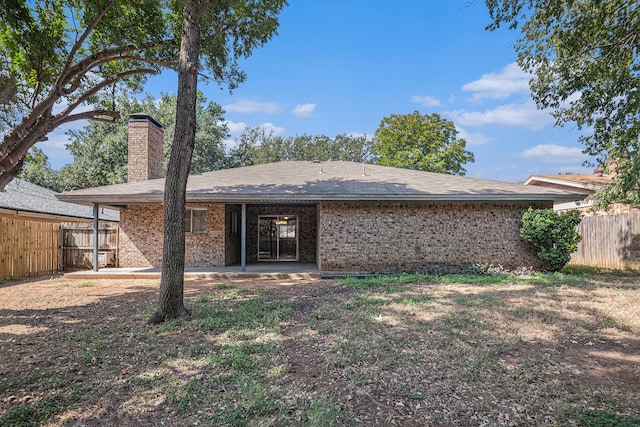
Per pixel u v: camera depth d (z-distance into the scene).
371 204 11.80
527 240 11.41
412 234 11.75
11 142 8.27
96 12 9.34
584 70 8.34
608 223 12.61
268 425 2.81
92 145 26.31
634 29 7.42
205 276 11.23
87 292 8.88
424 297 7.44
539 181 20.41
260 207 15.68
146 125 14.22
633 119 8.38
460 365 3.95
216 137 31.95
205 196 10.80
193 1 6.28
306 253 15.59
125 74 10.63
